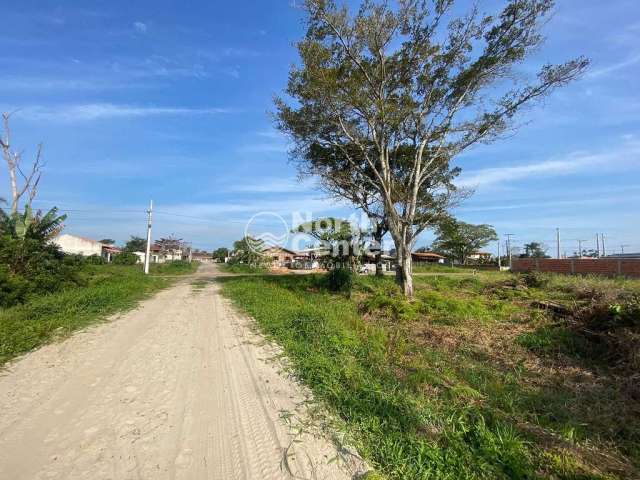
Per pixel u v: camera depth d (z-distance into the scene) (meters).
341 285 15.25
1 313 8.75
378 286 16.91
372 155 17.39
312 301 12.45
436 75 13.75
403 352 6.26
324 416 3.91
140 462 3.06
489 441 3.32
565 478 2.95
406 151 17.75
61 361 5.75
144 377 5.07
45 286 11.91
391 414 3.78
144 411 4.02
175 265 44.94
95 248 47.44
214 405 4.20
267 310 10.03
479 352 6.44
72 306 9.70
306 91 13.23
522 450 3.26
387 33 12.71
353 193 18.02
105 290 12.67
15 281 10.41
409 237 14.07
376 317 9.95
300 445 3.36
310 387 4.73
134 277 21.20
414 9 12.73
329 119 14.38
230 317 9.84
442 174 17.86
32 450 3.22
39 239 13.41
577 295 11.97
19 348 6.24
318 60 12.31
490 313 10.09
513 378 5.12
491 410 4.01
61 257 13.95
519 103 13.43
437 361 5.80
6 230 12.96
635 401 4.38
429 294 13.15
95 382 4.87
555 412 4.09
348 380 4.73
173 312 10.61
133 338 7.27
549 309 9.98
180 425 3.72
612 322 6.78
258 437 3.50
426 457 3.09
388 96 14.02
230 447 3.32
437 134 14.41
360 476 2.93
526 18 12.52
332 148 17.77
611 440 3.55
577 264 29.12
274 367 5.55
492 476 2.92
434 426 3.65
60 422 3.75
